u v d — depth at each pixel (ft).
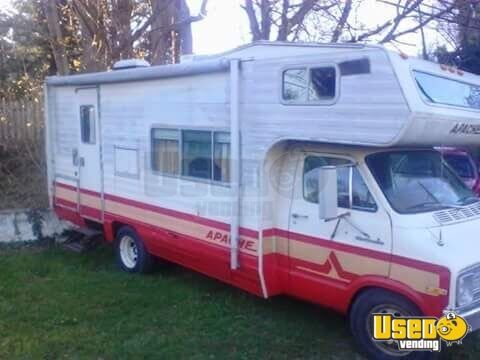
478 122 14.87
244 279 17.71
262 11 32.22
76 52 40.96
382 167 14.97
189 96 19.04
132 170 22.16
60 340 16.26
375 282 14.42
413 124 13.08
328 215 14.30
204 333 16.87
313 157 16.08
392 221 14.15
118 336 16.61
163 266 23.35
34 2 53.47
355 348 15.90
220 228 18.17
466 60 38.40
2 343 16.07
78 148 25.45
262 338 16.49
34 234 27.96
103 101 23.41
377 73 13.56
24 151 34.60
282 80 15.71
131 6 34.96
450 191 16.11
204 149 18.65
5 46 58.59
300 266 16.40
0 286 21.01
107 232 24.20
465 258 13.39
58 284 21.43
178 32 36.96
